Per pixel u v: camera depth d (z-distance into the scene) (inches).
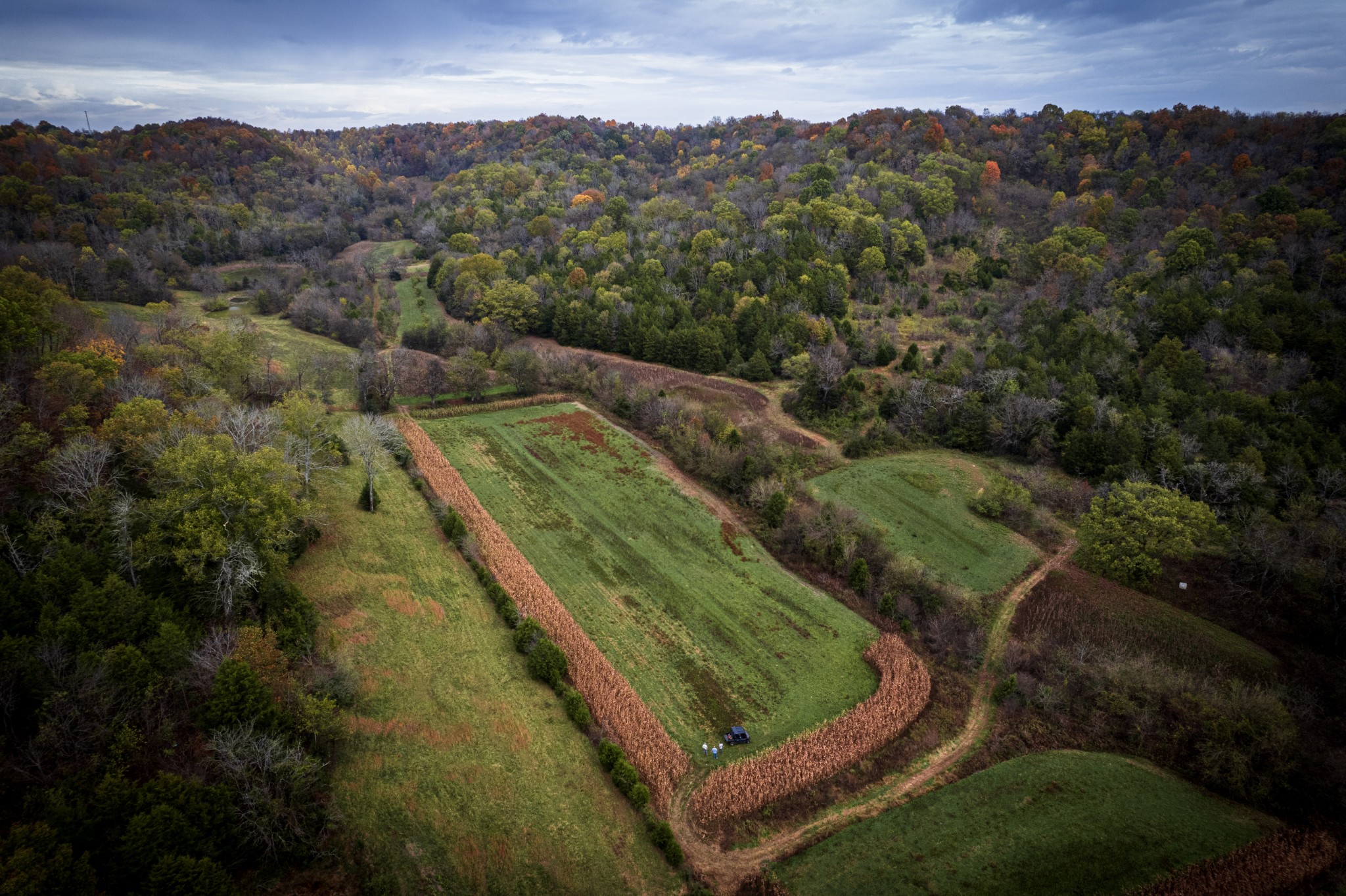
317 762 1834.4
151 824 1483.8
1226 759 2208.4
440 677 2354.8
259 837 1657.2
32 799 1540.4
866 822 2046.0
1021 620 2871.6
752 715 2367.1
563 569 3041.3
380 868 1742.1
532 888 1768.0
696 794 2076.8
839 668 2588.6
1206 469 3326.8
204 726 1811.0
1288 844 2034.9
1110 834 2042.3
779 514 3316.9
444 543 3083.2
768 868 1898.4
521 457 3996.1
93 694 1684.3
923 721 2395.4
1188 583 3002.0
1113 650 2704.2
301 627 2294.5
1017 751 2316.7
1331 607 2746.1
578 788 2039.9
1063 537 3339.1
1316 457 3479.3
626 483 3759.8
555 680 2365.9
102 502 2313.0
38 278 4264.3
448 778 1998.0
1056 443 3890.3
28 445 2460.6
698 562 3134.8
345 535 3016.7
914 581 2930.6
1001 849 1979.6
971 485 3735.2
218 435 2573.8
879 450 4055.1
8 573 1929.1
